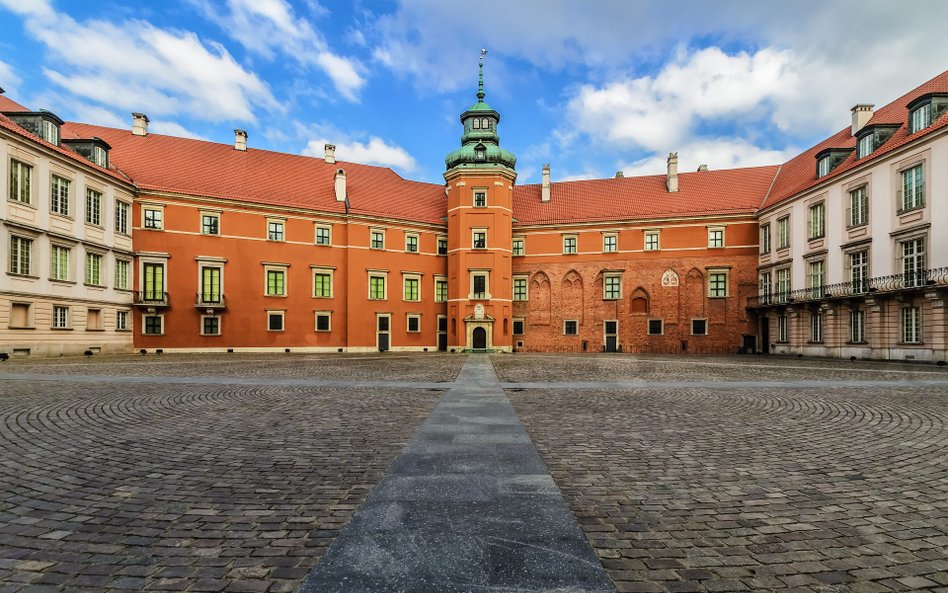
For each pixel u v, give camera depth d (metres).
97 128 44.22
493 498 5.45
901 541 4.62
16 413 10.94
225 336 43.84
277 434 8.80
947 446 8.13
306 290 47.16
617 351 51.00
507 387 16.02
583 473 6.52
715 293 49.19
